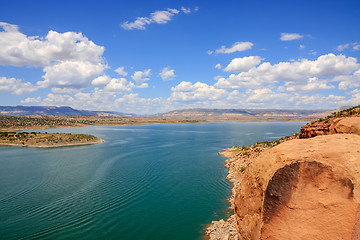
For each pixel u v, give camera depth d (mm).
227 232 25859
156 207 33969
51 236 26016
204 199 36969
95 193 39938
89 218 30391
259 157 9969
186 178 49000
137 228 27891
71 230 27328
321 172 7395
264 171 9008
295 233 7113
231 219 29203
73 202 35781
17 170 56781
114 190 41562
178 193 39844
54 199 37125
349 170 7023
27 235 26156
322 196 7137
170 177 49906
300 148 8555
